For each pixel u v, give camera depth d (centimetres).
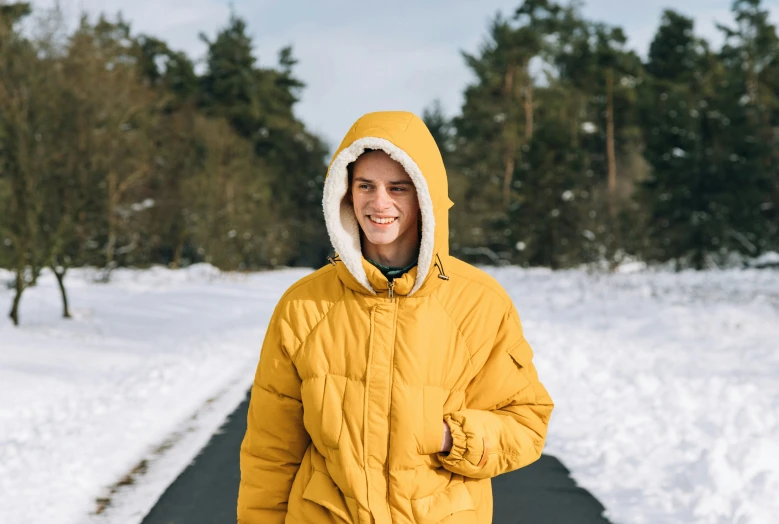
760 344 1087
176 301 2070
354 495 185
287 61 6700
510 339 199
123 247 3591
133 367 1001
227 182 4703
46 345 1113
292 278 4153
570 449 577
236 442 611
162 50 5903
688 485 478
